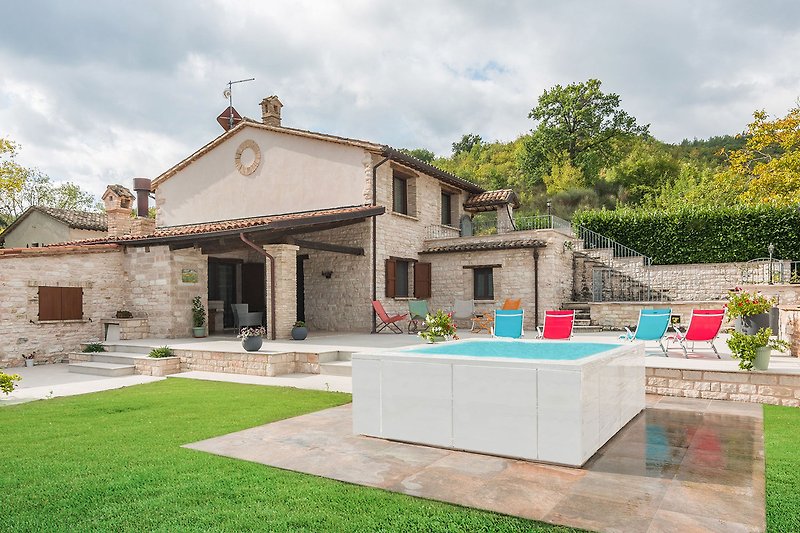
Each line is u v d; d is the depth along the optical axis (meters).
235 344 12.14
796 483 3.90
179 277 14.38
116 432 5.68
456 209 20.41
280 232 13.28
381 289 15.85
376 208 14.47
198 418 6.34
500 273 16.95
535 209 39.75
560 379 4.46
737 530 3.12
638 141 49.38
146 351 11.84
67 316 13.33
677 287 18.47
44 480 4.10
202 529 3.17
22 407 7.23
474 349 6.08
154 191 20.14
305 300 16.86
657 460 4.52
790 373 6.71
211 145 18.17
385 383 5.34
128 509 3.50
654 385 7.56
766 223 18.92
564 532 3.11
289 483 4.00
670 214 20.42
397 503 3.59
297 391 8.17
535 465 4.46
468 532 3.12
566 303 16.95
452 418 4.98
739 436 5.26
